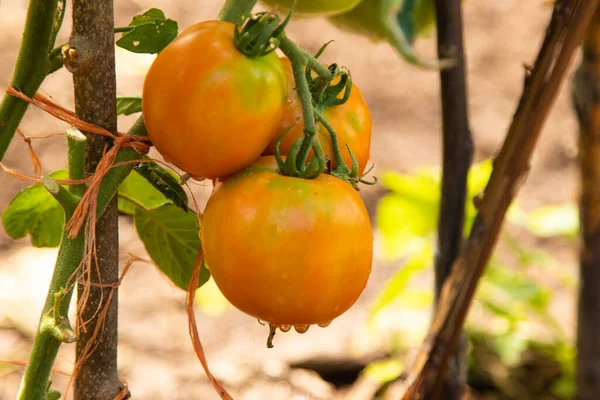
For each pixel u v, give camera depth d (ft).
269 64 2.43
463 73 3.33
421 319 7.16
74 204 2.51
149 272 7.89
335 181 2.48
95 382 2.67
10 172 2.48
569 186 8.88
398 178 5.98
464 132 3.37
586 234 3.93
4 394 5.94
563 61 2.91
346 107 2.56
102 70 2.54
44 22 2.56
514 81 10.72
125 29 2.62
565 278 6.81
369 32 3.27
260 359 6.88
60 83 9.12
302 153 2.46
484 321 6.85
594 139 3.64
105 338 2.66
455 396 3.44
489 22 12.01
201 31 2.43
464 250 3.09
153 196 2.82
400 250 6.06
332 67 2.52
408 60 2.93
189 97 2.40
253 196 2.44
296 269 2.43
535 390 6.66
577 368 4.19
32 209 2.84
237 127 2.41
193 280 2.65
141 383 6.40
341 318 7.45
